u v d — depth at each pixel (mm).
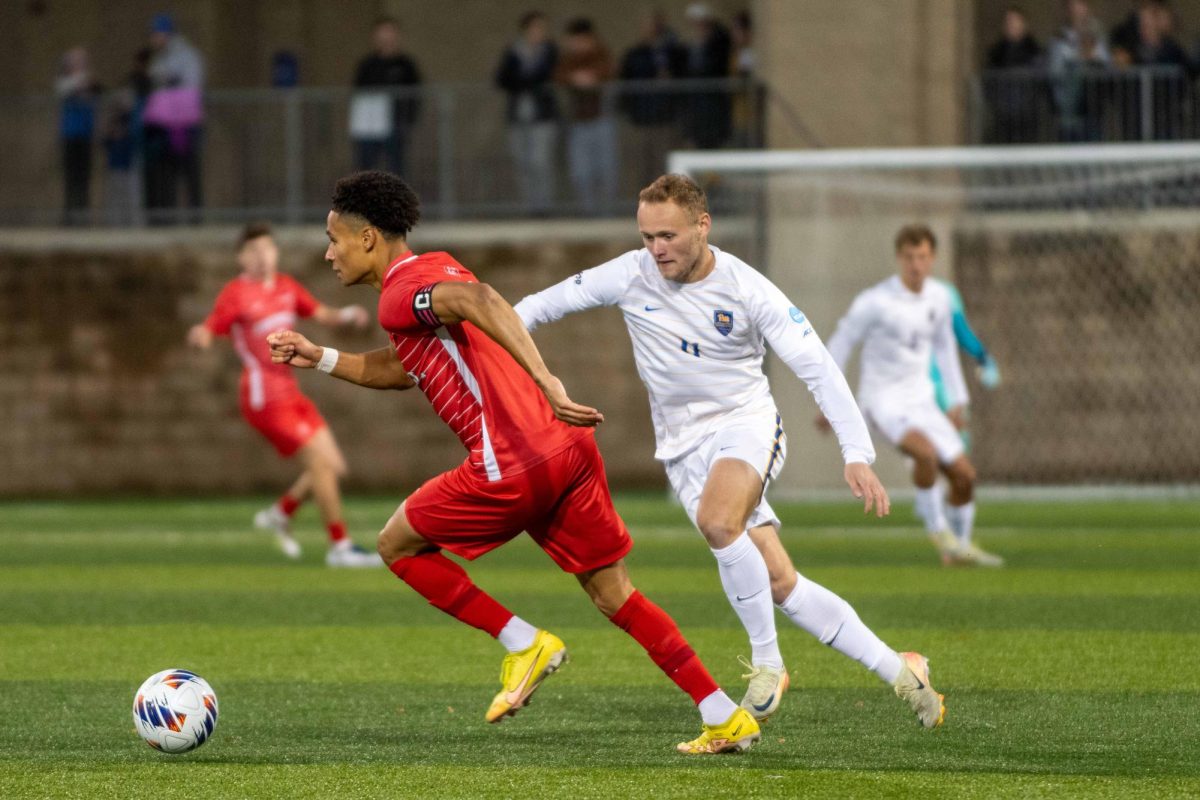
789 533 42219
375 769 16078
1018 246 53562
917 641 24359
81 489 58594
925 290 33562
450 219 57594
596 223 56344
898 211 53562
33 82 72500
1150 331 53094
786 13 54031
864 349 34125
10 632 26406
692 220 16781
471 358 16609
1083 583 31250
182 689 16734
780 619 26797
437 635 25859
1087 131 53625
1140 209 53000
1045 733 17641
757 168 50062
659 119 56031
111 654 24125
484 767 16125
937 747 16922
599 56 58125
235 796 14984
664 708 19484
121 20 71938
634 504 51125
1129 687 20484
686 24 69312
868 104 53594
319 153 58625
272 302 35844
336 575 34500
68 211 59250
